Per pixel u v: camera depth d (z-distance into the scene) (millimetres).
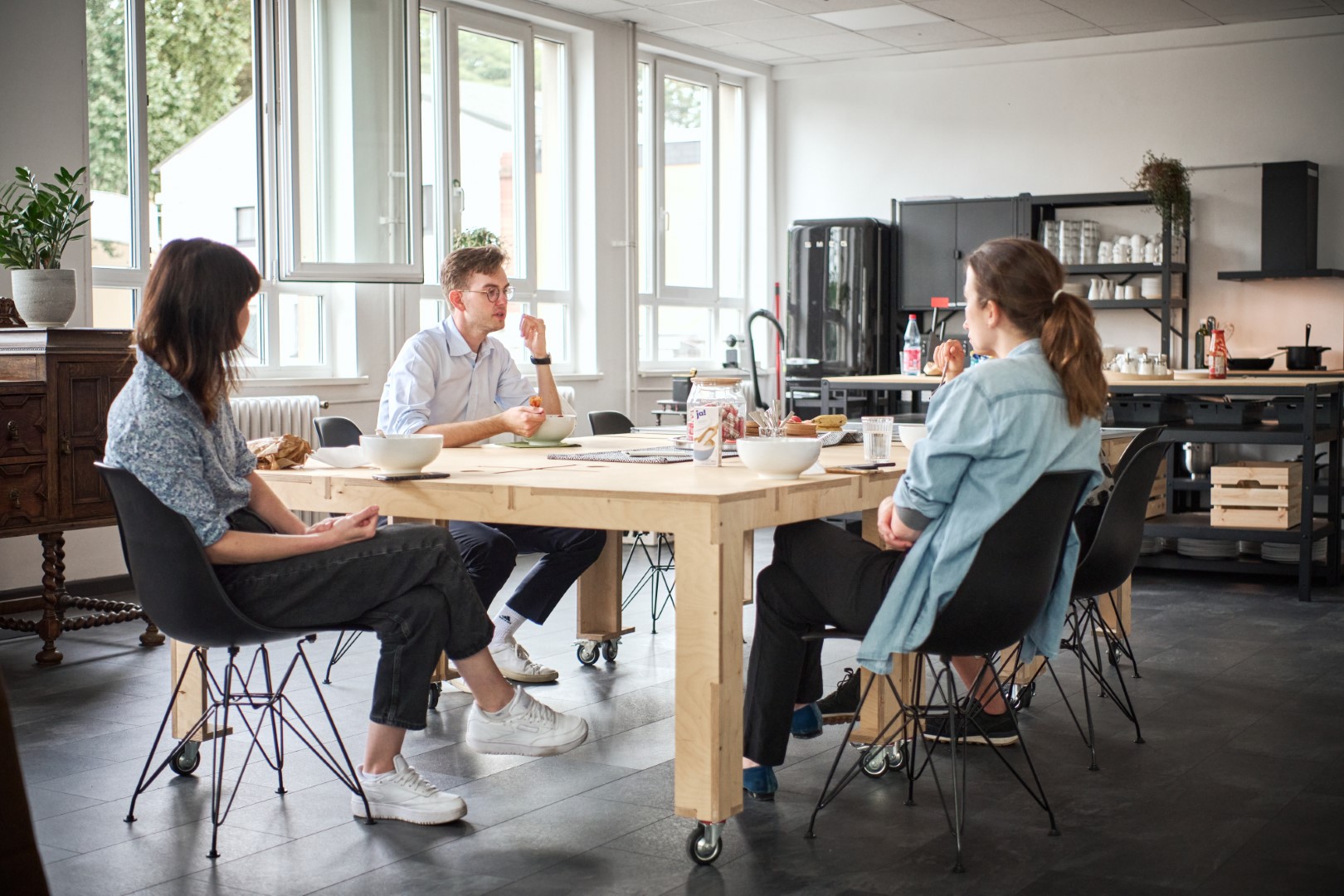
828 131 9047
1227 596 5387
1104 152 8234
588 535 3699
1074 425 2391
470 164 7172
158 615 2402
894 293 8617
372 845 2500
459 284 3889
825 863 2408
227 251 2439
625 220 7996
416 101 6211
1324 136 7664
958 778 2926
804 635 2588
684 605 2357
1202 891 2271
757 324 9289
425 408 3783
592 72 7688
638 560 6195
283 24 5766
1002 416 2334
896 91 8805
